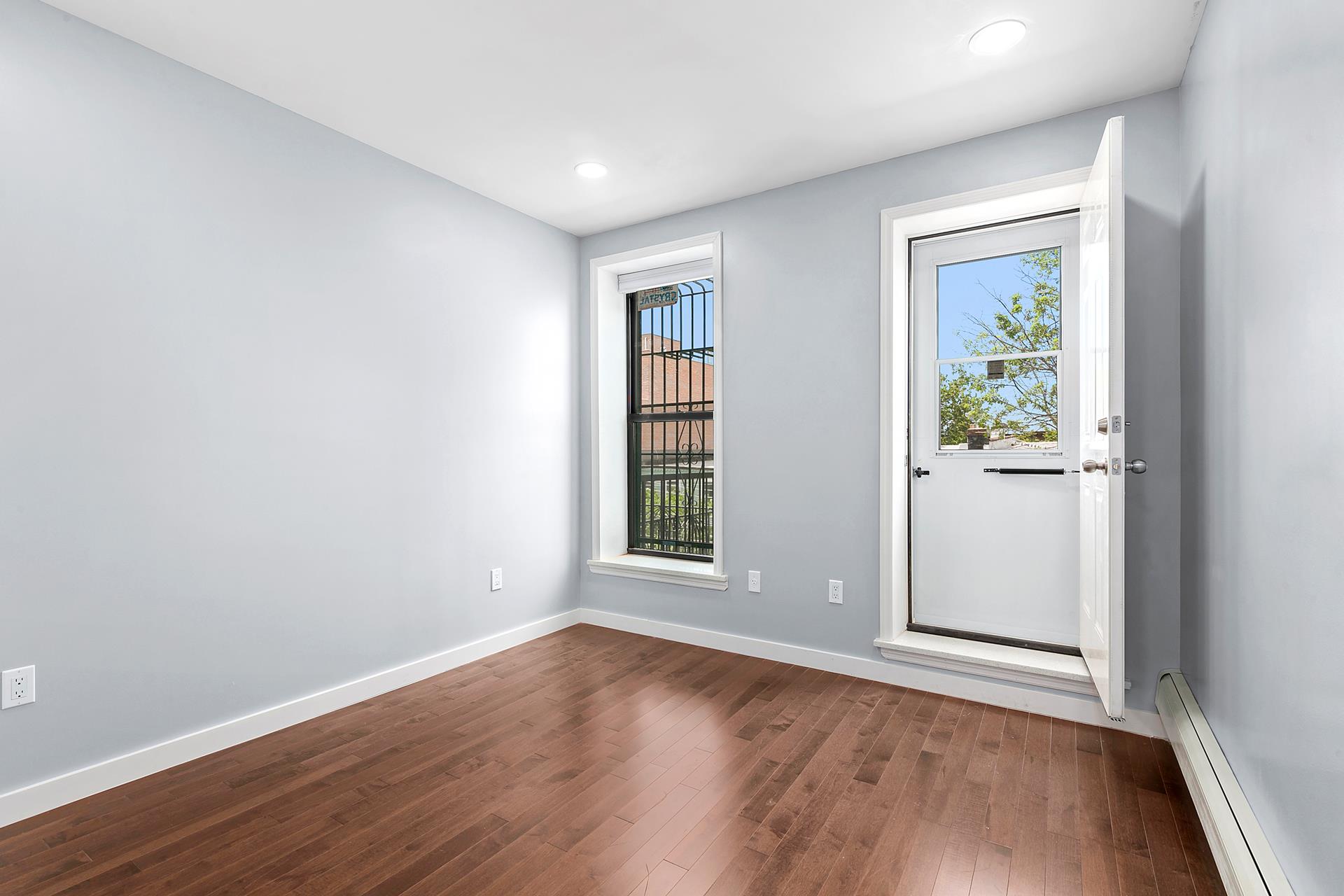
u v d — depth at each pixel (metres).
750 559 3.35
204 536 2.29
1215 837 1.59
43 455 1.92
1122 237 1.93
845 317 3.06
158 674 2.17
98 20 1.99
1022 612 2.89
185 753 2.22
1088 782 2.07
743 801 1.98
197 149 2.26
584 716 2.61
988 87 2.35
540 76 2.30
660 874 1.65
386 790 2.05
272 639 2.48
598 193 3.33
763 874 1.65
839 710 2.64
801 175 3.11
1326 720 1.09
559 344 3.85
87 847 1.76
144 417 2.13
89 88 2.00
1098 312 2.21
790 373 3.21
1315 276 1.13
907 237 3.12
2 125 1.84
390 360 2.90
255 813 1.93
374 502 2.84
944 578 3.07
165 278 2.18
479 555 3.34
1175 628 2.34
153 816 1.91
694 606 3.56
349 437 2.74
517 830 1.84
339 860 1.71
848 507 3.06
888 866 1.68
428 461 3.07
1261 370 1.43
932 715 2.60
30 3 1.89
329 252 2.67
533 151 2.87
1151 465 2.36
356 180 2.76
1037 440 2.87
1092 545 2.35
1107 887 1.59
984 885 1.60
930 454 3.11
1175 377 2.32
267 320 2.46
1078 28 2.01
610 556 4.04
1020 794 2.00
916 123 2.62
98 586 2.04
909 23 2.00
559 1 1.89
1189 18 1.95
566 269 3.90
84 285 2.00
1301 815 1.19
